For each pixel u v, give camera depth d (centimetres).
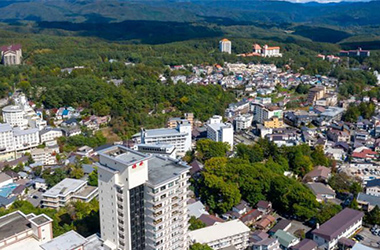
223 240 16250
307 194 19825
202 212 19162
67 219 17850
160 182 12900
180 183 13838
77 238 13650
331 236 16788
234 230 16688
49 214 17625
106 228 13850
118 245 13512
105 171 13125
